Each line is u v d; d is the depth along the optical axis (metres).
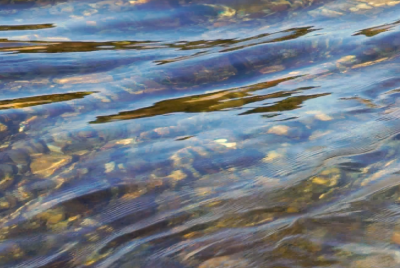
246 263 2.81
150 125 4.63
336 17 7.39
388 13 7.40
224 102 5.12
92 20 7.45
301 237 2.99
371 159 3.82
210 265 2.82
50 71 5.91
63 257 2.96
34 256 2.98
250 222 3.17
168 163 3.95
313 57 6.21
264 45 6.56
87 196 3.55
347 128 4.35
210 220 3.23
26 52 6.36
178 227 3.18
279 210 3.28
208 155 4.05
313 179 3.61
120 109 5.02
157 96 5.34
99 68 6.02
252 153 4.04
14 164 3.97
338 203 3.30
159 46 6.67
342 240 2.93
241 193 3.51
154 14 7.70
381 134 4.19
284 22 7.33
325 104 4.89
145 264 2.87
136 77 5.77
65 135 4.45
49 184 3.71
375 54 6.12
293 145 4.13
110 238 3.11
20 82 5.62
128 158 4.04
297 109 4.83
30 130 4.54
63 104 5.09
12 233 3.18
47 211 3.39
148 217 3.29
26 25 7.24
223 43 6.71
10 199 3.53
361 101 4.89
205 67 6.03
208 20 7.49
